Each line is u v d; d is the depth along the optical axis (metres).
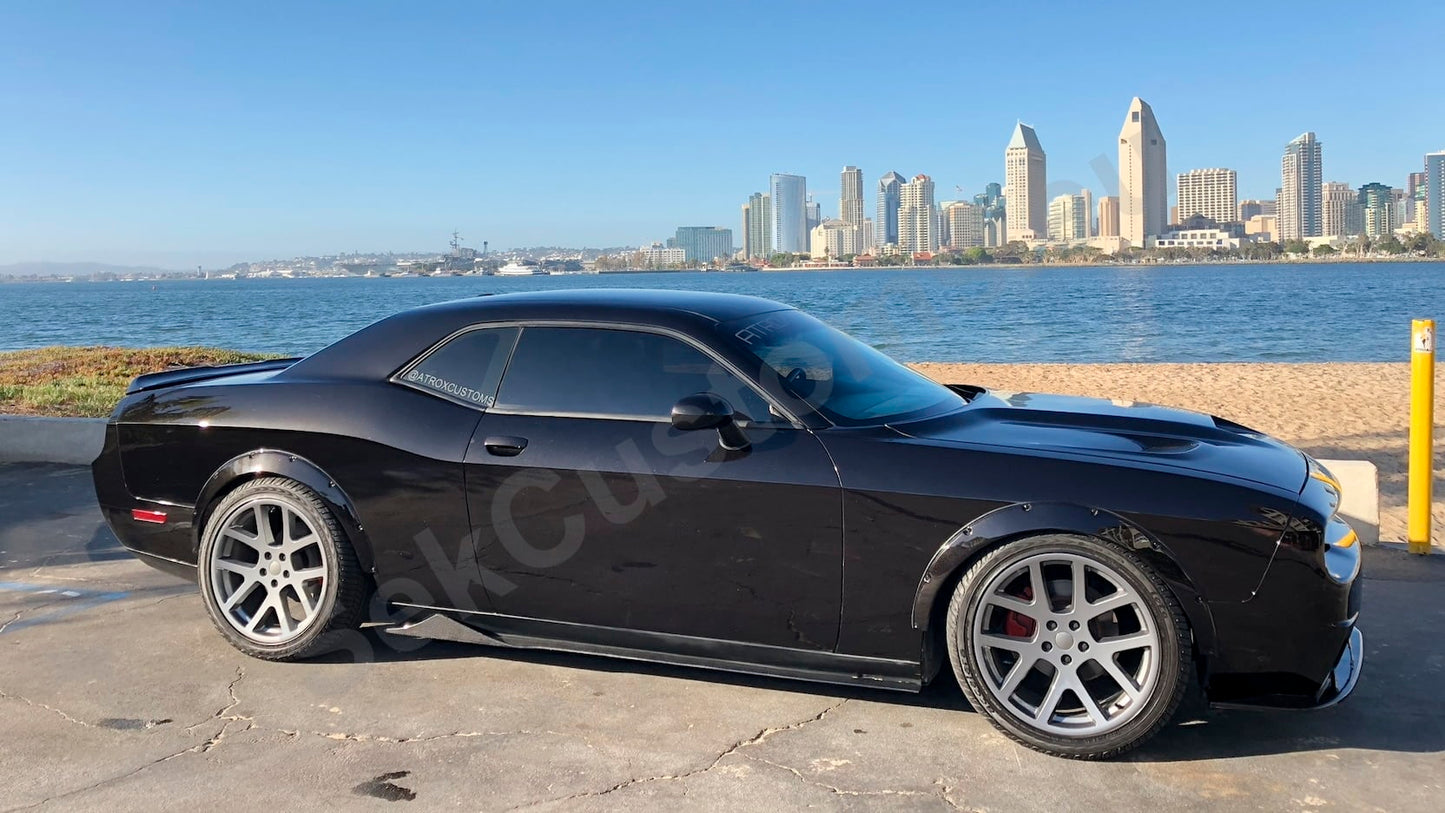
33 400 12.80
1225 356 26.14
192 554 4.35
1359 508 5.90
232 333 43.78
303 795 3.14
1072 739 3.31
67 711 3.77
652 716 3.70
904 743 3.47
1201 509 3.21
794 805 3.06
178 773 3.29
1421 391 5.62
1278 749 3.41
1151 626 3.24
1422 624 4.61
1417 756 3.36
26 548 5.99
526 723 3.65
